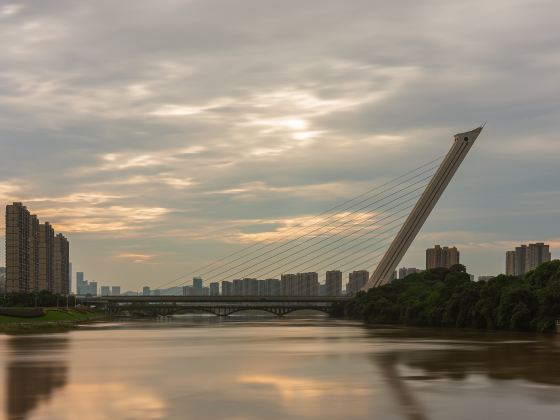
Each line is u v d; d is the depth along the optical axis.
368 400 64.12
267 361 102.00
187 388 72.56
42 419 55.91
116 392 70.00
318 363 98.19
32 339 175.12
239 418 56.09
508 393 67.69
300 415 57.25
